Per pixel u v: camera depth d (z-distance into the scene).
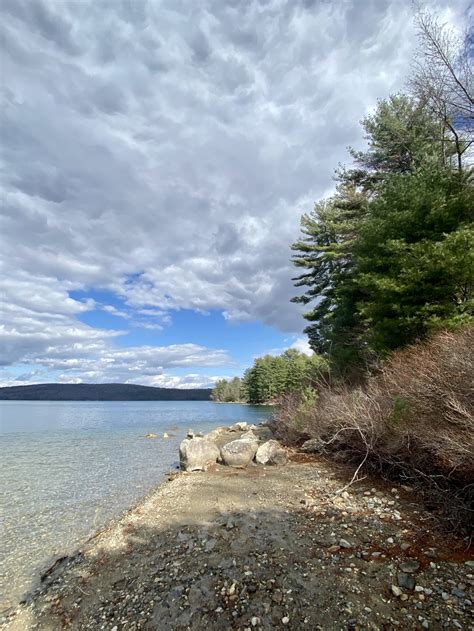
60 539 6.29
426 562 4.00
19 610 4.16
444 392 5.44
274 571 4.14
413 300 10.24
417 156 15.28
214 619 3.51
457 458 4.75
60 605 4.11
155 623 3.55
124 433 23.31
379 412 7.40
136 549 5.12
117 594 4.14
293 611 3.50
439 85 11.85
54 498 8.80
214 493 7.23
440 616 3.21
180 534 5.38
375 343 11.57
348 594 3.63
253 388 84.00
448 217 10.27
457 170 12.46
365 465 7.93
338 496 6.39
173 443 18.33
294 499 6.52
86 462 13.29
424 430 5.55
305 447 11.07
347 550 4.43
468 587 3.51
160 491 7.95
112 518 7.23
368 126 18.05
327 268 25.34
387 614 3.32
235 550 4.70
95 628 3.62
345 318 18.05
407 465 6.43
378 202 12.74
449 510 4.95
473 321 7.68
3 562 5.50
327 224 22.16
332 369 16.77
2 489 9.67
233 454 10.03
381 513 5.42
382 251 11.74
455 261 8.81
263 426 22.95
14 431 24.75
